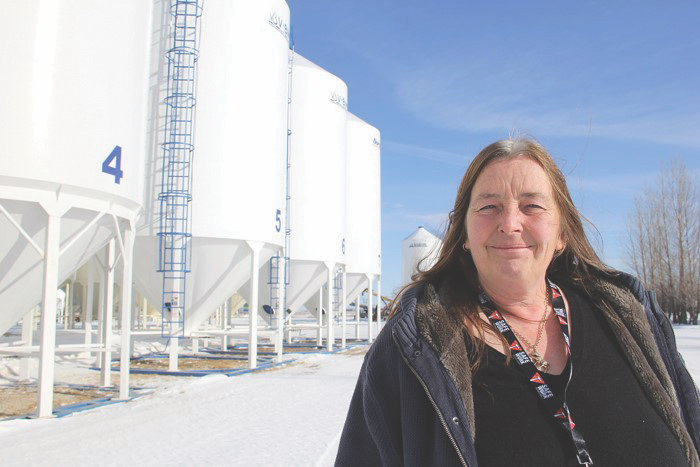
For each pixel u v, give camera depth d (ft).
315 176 68.90
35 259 29.81
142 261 47.55
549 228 6.59
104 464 21.01
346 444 7.32
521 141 6.96
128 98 33.50
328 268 69.56
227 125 48.49
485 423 5.88
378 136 95.14
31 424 28.04
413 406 6.20
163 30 48.70
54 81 28.91
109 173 31.58
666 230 140.56
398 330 6.31
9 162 27.45
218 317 90.89
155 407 33.01
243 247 49.03
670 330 7.18
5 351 31.14
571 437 5.76
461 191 7.37
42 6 28.78
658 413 6.28
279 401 34.55
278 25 53.21
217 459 21.56
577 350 6.37
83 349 34.73
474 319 6.48
